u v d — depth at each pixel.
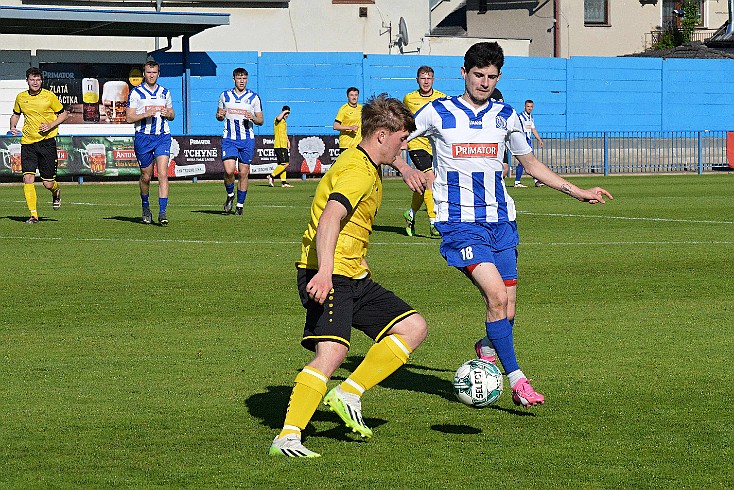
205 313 20.11
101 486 10.48
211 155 64.88
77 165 61.38
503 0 111.56
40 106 37.34
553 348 16.97
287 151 59.34
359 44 89.06
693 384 14.62
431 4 107.44
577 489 10.37
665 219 38.78
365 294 12.02
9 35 76.19
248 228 35.50
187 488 10.41
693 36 113.00
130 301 21.38
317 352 11.62
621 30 109.62
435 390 14.42
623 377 15.03
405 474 10.81
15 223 36.97
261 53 80.44
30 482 10.59
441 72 85.31
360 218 11.69
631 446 11.77
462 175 14.02
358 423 11.90
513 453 11.54
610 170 75.69
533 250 29.47
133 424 12.69
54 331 18.39
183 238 32.47
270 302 21.31
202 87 79.38
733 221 37.81
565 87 90.69
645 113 93.25
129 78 78.00
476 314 20.02
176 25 70.81
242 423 12.73
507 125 14.12
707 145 78.00
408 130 11.62
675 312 20.12
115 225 36.41
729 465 11.10
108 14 67.31
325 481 10.59
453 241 13.80
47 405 13.55
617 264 26.58
